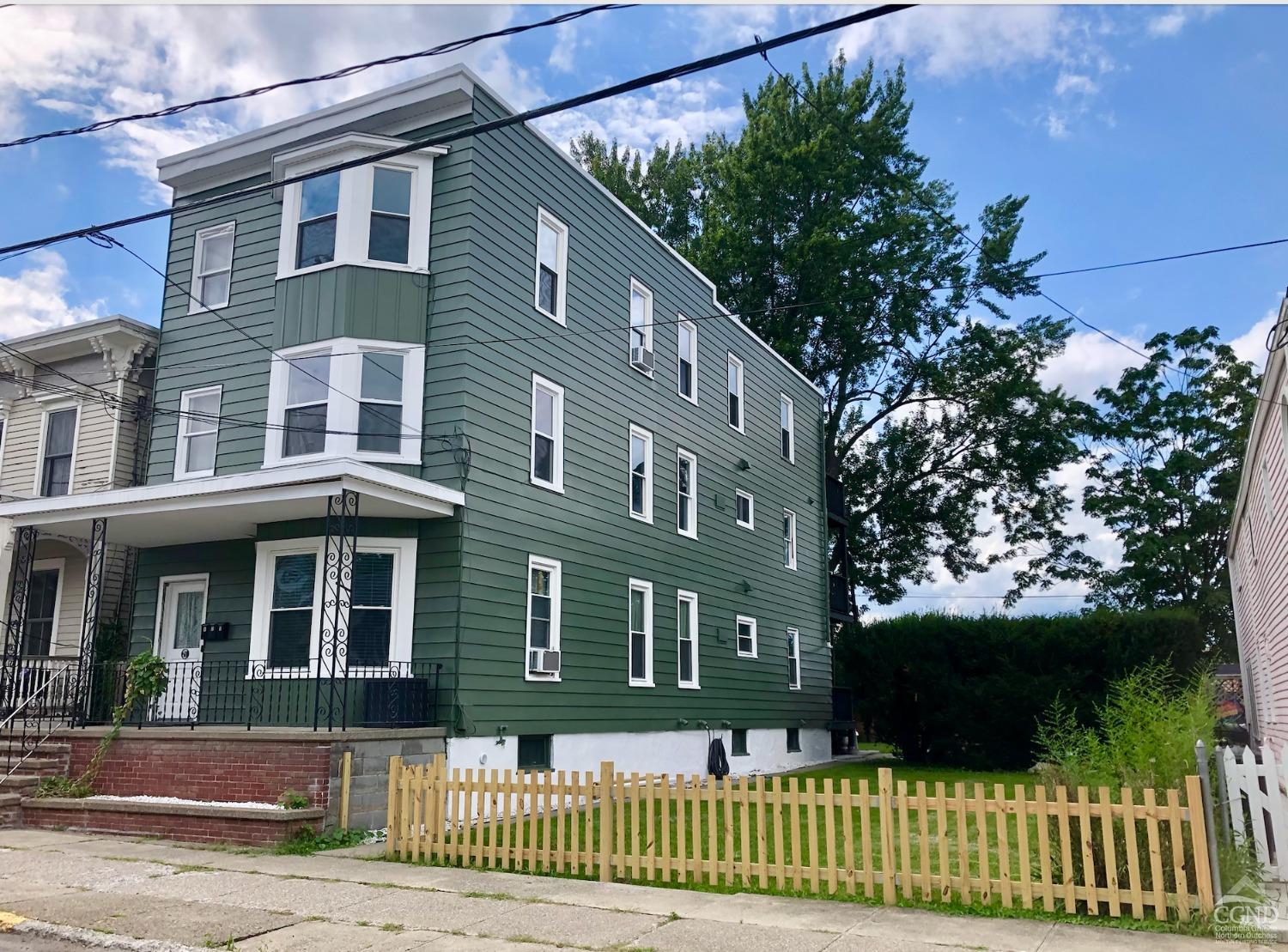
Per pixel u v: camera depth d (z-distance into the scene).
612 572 17.92
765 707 23.97
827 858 8.66
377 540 14.04
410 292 14.85
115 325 17.95
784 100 36.12
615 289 19.14
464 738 13.45
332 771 11.34
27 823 12.23
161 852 10.51
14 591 14.88
